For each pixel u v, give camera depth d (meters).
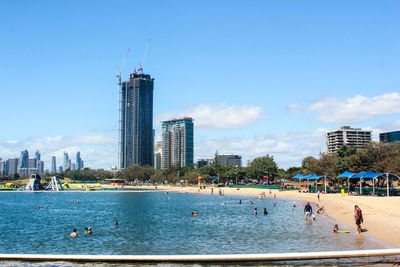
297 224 55.75
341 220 56.50
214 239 45.16
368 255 32.25
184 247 40.69
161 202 115.62
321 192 119.62
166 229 54.75
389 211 57.00
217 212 80.06
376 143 116.75
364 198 80.56
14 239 47.75
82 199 134.88
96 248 41.19
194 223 61.41
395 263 30.38
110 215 77.19
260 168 192.38
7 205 108.81
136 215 76.50
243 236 46.72
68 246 42.59
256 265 31.14
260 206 93.56
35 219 70.94
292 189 155.88
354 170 115.38
